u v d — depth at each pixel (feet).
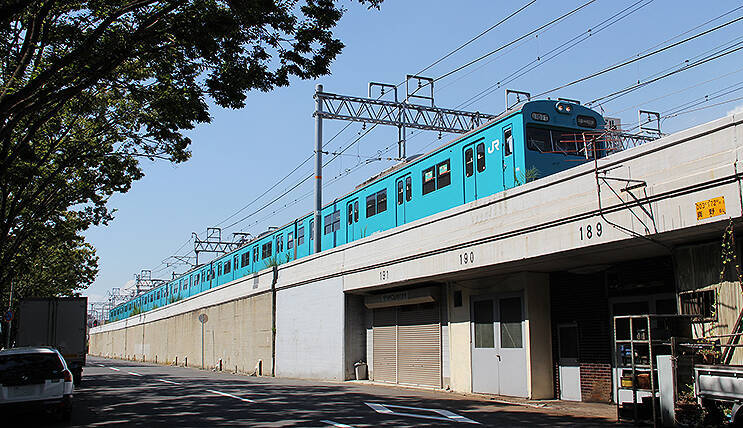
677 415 32.32
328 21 39.93
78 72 37.91
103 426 38.32
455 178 61.16
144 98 46.21
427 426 36.14
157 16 37.17
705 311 35.99
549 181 44.39
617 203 38.45
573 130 56.95
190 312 152.35
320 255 84.28
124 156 63.62
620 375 46.24
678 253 38.58
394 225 71.26
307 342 87.10
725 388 28.63
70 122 60.80
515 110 55.01
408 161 71.31
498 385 54.75
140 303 238.48
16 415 39.68
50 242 86.07
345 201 85.56
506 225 48.44
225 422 38.52
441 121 85.35
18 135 57.16
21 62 40.22
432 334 65.10
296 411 43.83
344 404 48.34
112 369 119.96
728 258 34.12
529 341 51.60
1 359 40.60
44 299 79.36
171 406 48.42
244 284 115.55
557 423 37.22
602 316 48.42
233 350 118.83
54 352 42.57
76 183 70.44
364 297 78.28
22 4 33.37
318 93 81.51
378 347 75.10
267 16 38.29
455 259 54.95
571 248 42.14
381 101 83.30
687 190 34.14
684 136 34.76
